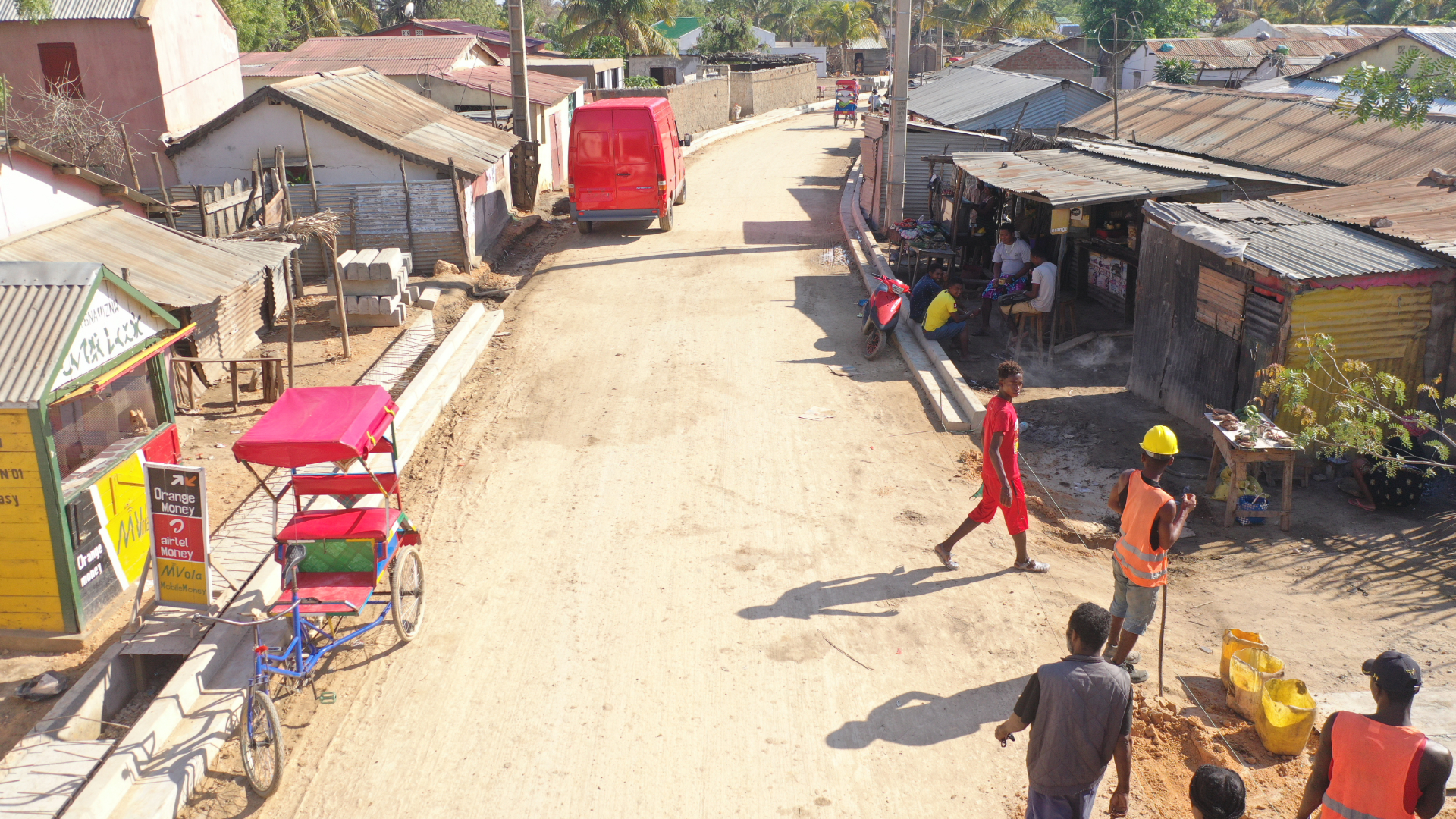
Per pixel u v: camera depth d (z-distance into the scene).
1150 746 6.41
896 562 8.88
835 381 13.68
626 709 6.96
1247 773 6.14
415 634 7.86
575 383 13.80
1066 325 15.90
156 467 7.47
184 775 6.27
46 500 7.59
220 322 13.84
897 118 20.17
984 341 15.51
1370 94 13.54
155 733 6.49
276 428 7.29
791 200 27.45
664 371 14.20
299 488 7.68
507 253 21.97
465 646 7.73
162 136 22.33
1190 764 6.30
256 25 40.34
